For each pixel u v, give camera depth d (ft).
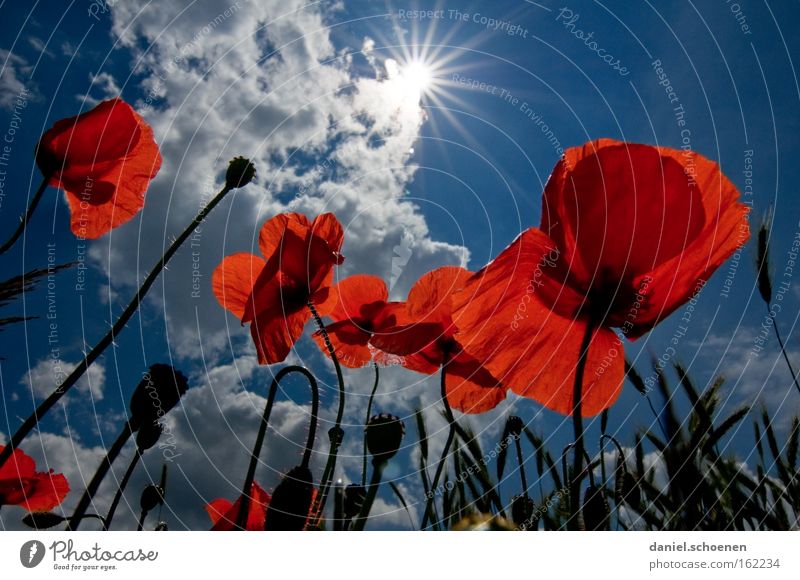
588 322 0.67
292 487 0.68
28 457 0.85
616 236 0.65
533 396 0.68
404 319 0.89
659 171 0.65
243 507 0.69
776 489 0.76
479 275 0.68
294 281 0.89
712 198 0.65
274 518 0.67
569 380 0.67
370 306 0.92
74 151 0.84
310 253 0.88
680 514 0.73
